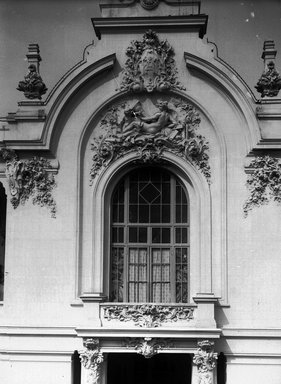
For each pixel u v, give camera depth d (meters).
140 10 31.02
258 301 29.08
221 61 29.89
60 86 30.16
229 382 28.55
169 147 30.36
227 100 30.17
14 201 30.20
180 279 30.28
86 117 30.50
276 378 28.47
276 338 28.66
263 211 29.62
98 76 30.56
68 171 30.33
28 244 30.00
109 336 28.00
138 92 30.50
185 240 30.45
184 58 30.34
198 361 27.91
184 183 30.64
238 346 28.69
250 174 29.83
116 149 30.45
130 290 30.33
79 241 29.86
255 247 29.42
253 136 29.47
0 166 30.86
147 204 30.80
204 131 30.34
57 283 29.64
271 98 29.67
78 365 29.78
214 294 29.16
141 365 31.86
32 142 30.00
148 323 28.23
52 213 30.11
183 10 30.97
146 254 30.48
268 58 30.23
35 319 29.44
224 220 29.52
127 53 30.56
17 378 29.03
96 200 30.20
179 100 30.56
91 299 28.56
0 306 29.97
